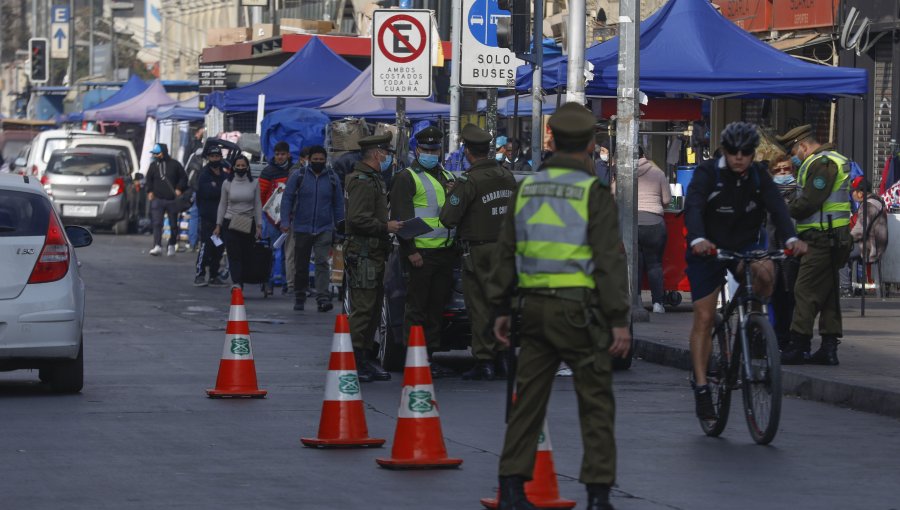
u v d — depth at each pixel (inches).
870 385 873.5
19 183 906.7
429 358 1023.0
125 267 2110.0
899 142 1740.9
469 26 1398.9
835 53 1823.3
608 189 534.3
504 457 541.6
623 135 1274.6
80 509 572.4
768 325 727.1
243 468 662.5
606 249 526.9
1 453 696.4
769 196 749.3
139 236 2967.5
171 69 5565.9
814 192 956.6
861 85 1380.4
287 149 1646.2
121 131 4104.3
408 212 962.1
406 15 1391.5
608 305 524.4
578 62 1270.9
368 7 3437.5
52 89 5812.0
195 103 3289.9
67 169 2955.2
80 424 786.8
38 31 7819.9
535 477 576.1
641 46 1403.8
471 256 947.3
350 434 719.1
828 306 981.2
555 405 874.1
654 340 1122.7
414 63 1393.9
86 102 5032.0
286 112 1987.0
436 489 617.0
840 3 1807.3
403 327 1002.7
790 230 744.3
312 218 1482.5
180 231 2546.8
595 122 542.3
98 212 2947.8
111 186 2952.8
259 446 722.2
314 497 599.8
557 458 697.0
